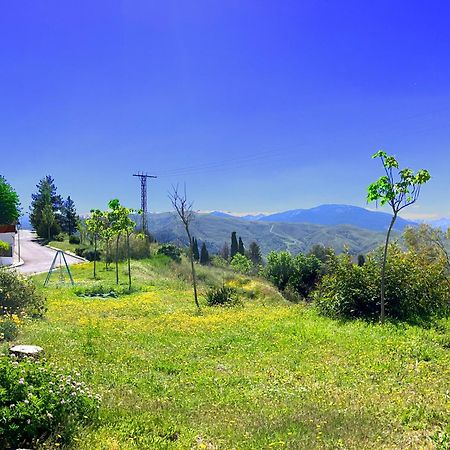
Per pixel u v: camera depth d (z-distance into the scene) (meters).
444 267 23.23
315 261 49.19
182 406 8.36
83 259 60.12
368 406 8.29
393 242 22.33
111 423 7.16
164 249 55.38
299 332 15.89
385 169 16.73
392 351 13.03
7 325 13.70
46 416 6.27
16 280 18.52
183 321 18.70
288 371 11.18
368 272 19.47
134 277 38.69
